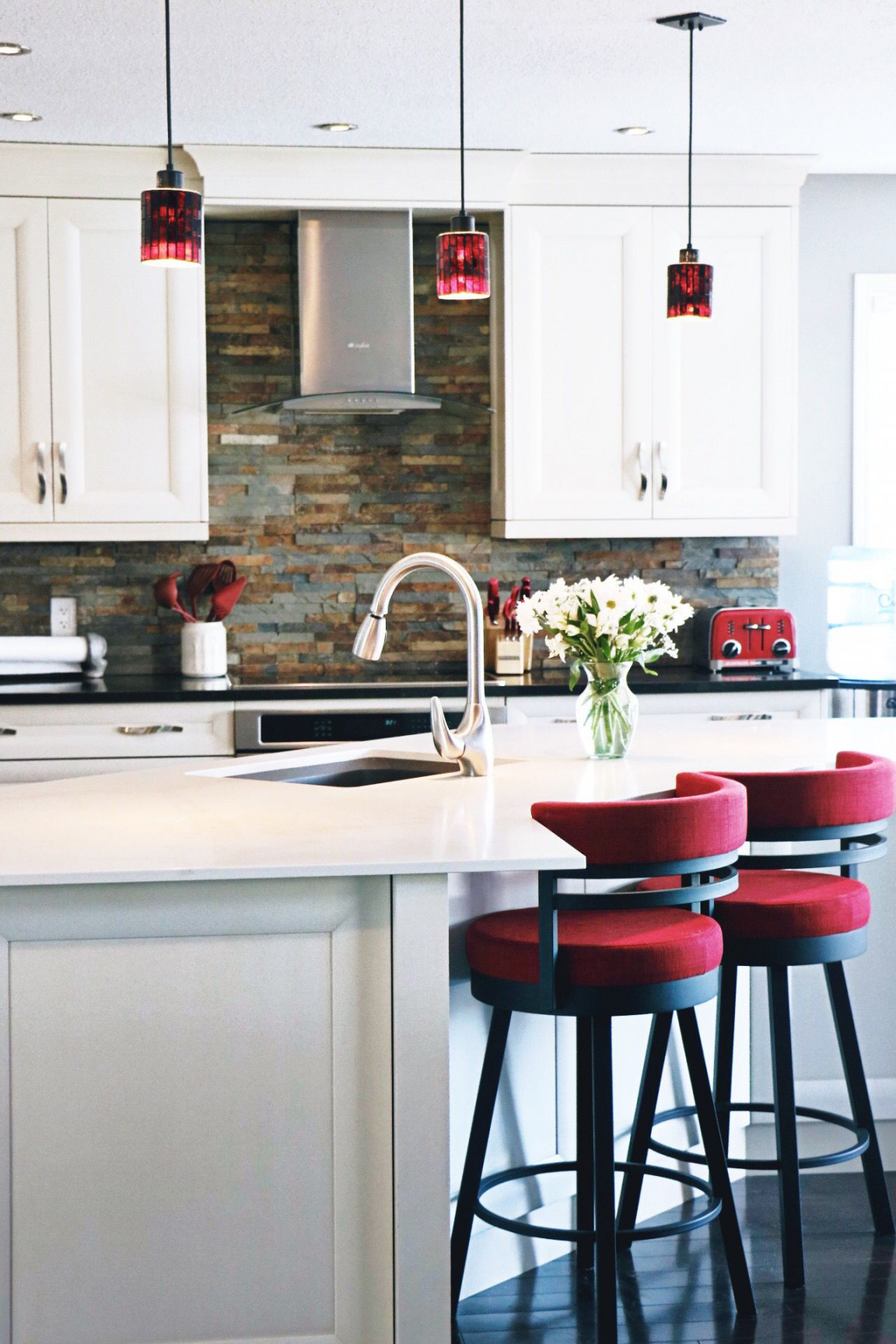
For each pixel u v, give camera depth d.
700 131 4.66
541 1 3.48
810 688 4.86
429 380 5.34
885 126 4.65
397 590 5.38
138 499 4.88
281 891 2.13
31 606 5.21
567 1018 2.96
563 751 3.40
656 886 3.00
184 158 4.84
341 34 3.71
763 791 2.76
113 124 4.49
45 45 3.77
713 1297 2.79
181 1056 2.12
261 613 5.34
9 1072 2.09
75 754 4.55
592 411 5.06
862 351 5.49
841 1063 3.44
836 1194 3.30
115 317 4.83
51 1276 2.11
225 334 5.22
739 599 5.49
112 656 5.25
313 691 4.67
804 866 2.80
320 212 4.92
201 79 4.07
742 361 5.11
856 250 5.46
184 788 2.87
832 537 5.55
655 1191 3.20
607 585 3.17
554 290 5.01
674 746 3.46
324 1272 2.17
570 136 4.70
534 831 2.34
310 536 5.34
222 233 5.17
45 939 2.09
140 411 4.86
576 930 2.49
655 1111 2.99
